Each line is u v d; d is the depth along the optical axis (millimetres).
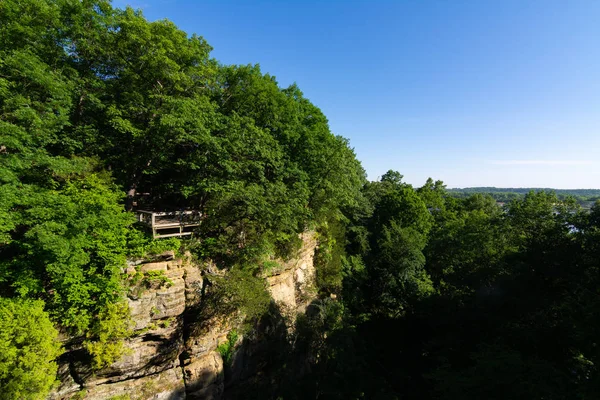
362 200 43531
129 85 17688
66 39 15625
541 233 22547
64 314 12289
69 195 13336
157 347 14742
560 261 18984
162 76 17609
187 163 17938
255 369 19078
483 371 12383
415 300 29703
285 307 22266
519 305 19609
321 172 25562
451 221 41438
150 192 22844
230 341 17453
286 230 22234
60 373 12406
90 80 15984
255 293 16906
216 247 17938
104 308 13062
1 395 8914
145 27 16391
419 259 32562
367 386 20750
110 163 18406
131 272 14391
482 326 21406
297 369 21250
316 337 22125
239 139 18406
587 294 13109
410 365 25703
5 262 11477
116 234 13969
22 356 9547
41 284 11664
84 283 12586
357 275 34688
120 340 13445
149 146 18344
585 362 13547
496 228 29844
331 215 31172
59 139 15133
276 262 21844
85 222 11969
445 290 28688
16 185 11922
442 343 22688
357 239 40125
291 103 25469
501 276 23234
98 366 12898
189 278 16453
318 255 29859
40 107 12859
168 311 14969
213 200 17781
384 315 31766
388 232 36000
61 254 11023
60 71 14594
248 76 23172
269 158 19266
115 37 16719
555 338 15312
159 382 14664
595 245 17875
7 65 12391
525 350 16031
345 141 29047
